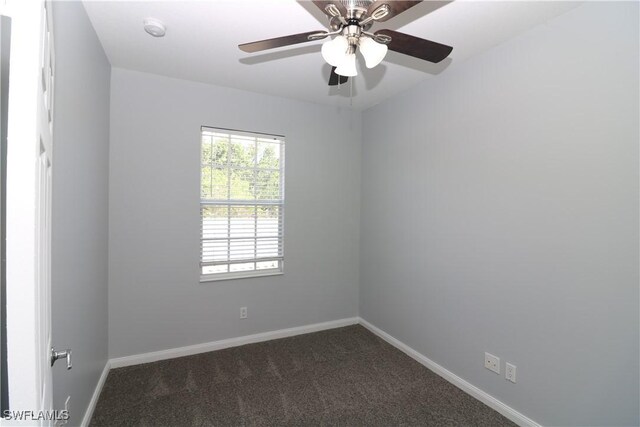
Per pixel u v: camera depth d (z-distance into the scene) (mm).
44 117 821
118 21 1804
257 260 3033
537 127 1781
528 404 1835
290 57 2256
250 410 1998
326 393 2193
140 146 2514
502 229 1979
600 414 1525
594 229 1537
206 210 2832
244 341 2955
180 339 2699
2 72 704
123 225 2469
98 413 1929
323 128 3301
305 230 3240
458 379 2283
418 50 1417
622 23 1434
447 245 2396
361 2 1127
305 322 3266
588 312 1564
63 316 1411
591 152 1544
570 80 1627
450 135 2367
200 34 1940
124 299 2484
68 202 1462
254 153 3020
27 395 631
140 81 2506
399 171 2920
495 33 1870
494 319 2033
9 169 612
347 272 3479
